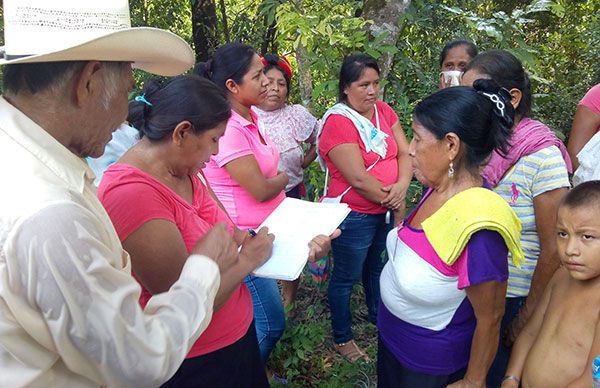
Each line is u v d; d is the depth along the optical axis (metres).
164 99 1.55
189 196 1.73
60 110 1.06
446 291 1.62
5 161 1.00
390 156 2.98
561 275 1.65
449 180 1.66
